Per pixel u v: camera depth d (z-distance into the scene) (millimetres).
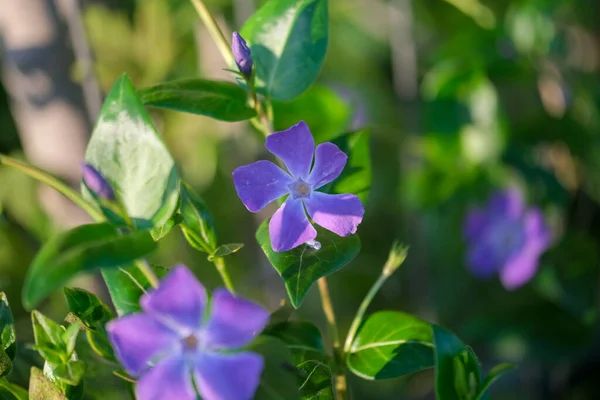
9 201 690
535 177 760
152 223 471
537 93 809
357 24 1088
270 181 483
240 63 509
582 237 736
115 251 447
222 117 514
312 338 515
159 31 695
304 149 483
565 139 747
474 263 806
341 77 1089
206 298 478
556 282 729
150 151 469
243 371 432
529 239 736
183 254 754
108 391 529
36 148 675
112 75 681
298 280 479
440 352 490
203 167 769
